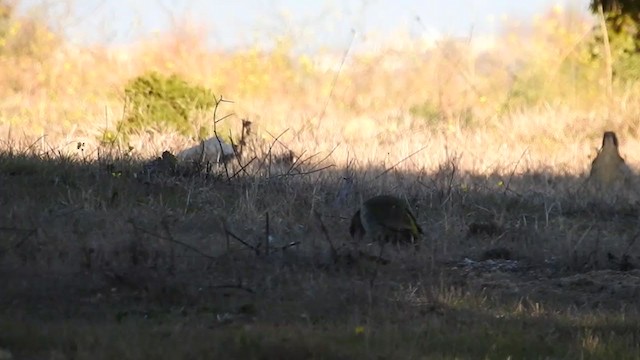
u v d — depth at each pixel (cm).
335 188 2677
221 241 2145
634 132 3906
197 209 2444
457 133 3812
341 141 3584
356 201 2542
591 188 2841
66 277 1842
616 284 1927
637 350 1502
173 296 1759
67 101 4516
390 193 2634
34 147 3028
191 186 2581
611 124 3975
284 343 1464
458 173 3003
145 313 1675
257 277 1911
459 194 2650
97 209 2392
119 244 2030
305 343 1465
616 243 2256
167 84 3703
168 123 3609
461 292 1852
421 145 3538
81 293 1773
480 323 1641
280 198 2516
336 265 1997
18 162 2764
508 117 4200
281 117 4259
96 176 2672
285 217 2394
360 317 1672
